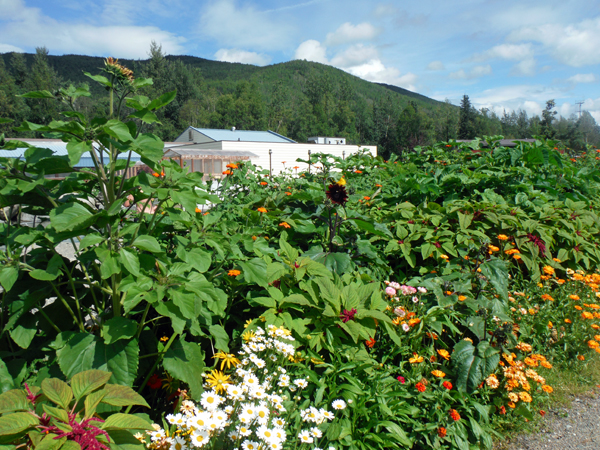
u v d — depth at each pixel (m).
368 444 2.03
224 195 5.26
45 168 1.91
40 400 1.45
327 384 2.28
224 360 2.19
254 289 2.94
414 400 2.38
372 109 83.56
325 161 6.37
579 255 4.48
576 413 2.73
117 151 1.98
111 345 1.86
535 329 3.28
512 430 2.54
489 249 3.79
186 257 2.12
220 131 36.69
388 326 2.54
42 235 1.87
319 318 2.65
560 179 6.65
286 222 3.62
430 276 3.63
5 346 2.17
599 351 3.13
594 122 54.44
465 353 2.64
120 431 1.42
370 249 3.65
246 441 1.63
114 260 1.79
